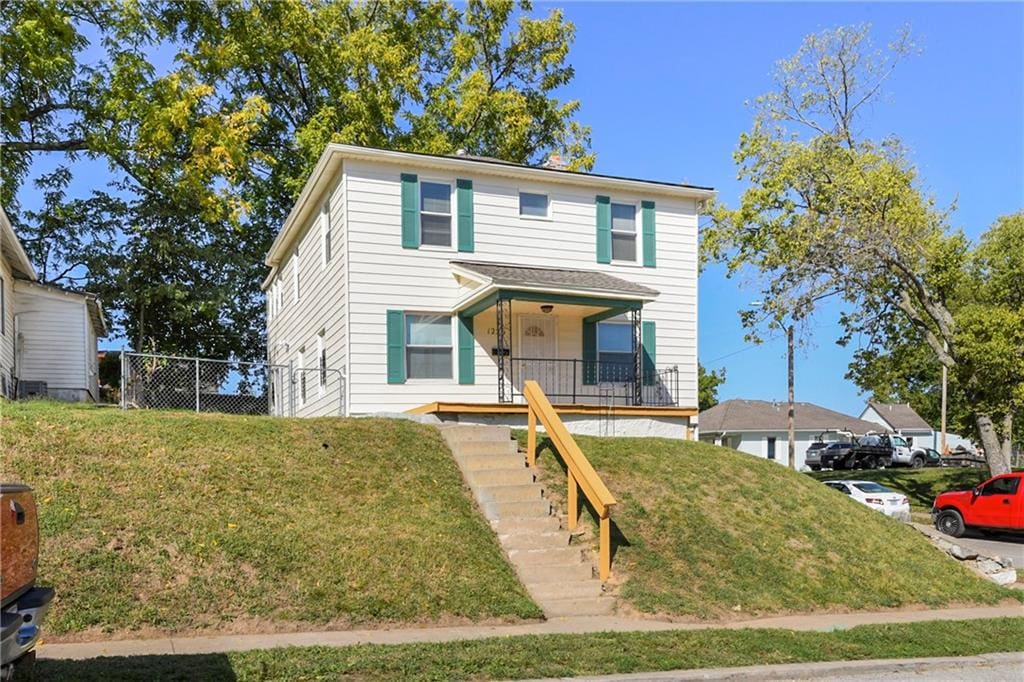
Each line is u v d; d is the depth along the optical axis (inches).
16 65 938.1
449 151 1187.9
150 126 992.9
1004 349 893.8
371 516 407.5
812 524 515.5
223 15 1143.0
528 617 360.2
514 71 1341.0
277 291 1036.5
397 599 348.5
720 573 432.5
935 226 978.7
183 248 1206.9
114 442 413.7
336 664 266.1
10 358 848.3
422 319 692.7
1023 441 1835.6
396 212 684.7
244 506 385.4
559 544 430.0
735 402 2250.2
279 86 1245.7
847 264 952.3
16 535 206.7
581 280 693.9
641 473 526.0
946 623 407.8
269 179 1258.0
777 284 1035.9
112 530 342.6
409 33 1263.5
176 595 319.6
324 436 479.8
